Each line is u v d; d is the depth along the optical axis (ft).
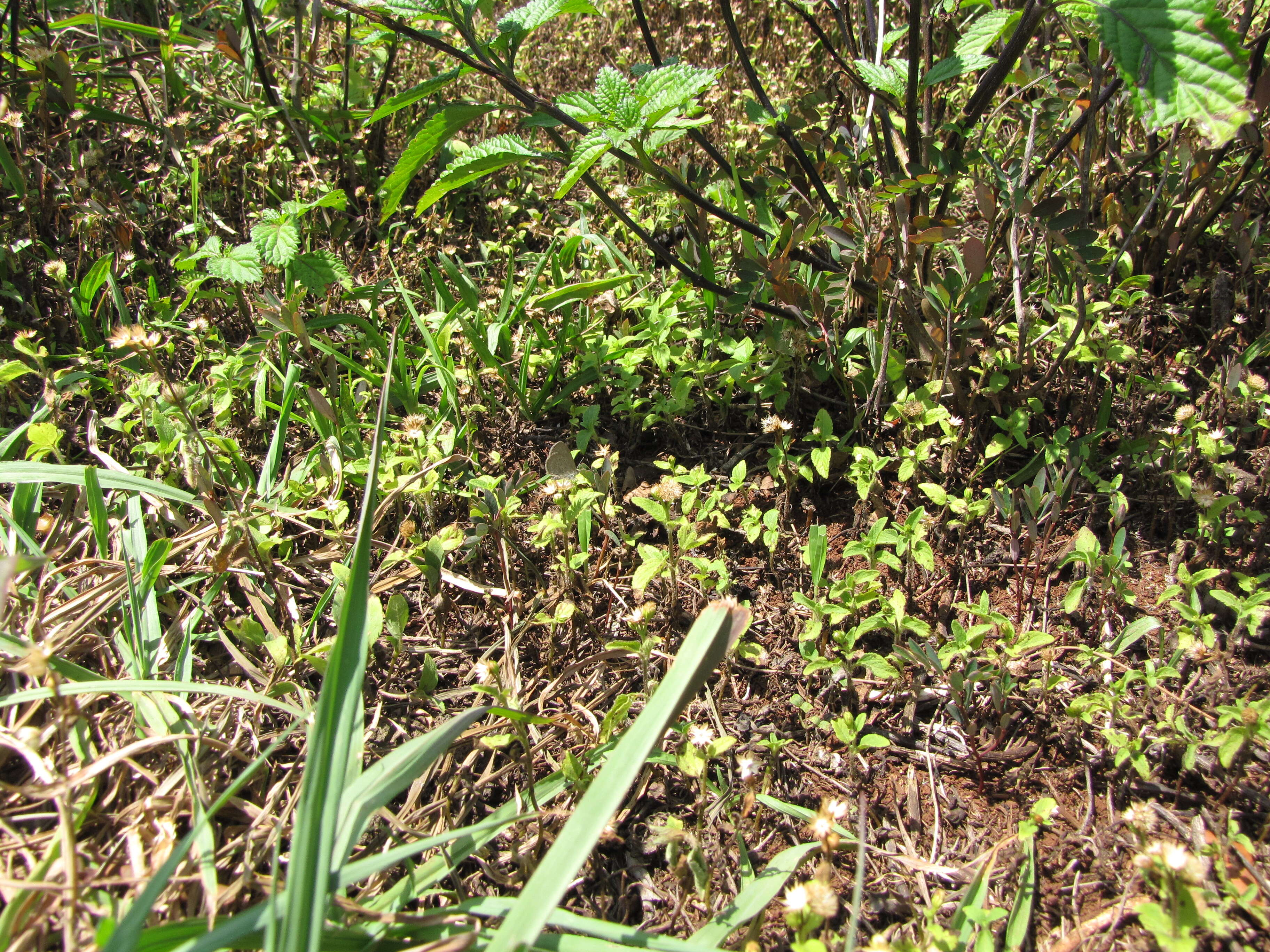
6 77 12.34
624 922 5.49
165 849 4.76
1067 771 6.24
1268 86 7.58
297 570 7.73
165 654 6.43
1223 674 6.37
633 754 4.21
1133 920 5.26
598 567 7.68
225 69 14.65
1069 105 8.05
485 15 7.68
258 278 9.20
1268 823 5.45
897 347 8.81
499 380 9.83
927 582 7.67
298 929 3.62
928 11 8.23
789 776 6.32
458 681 6.95
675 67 7.23
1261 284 9.36
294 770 5.88
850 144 9.02
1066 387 8.58
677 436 9.30
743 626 4.85
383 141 13.20
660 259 8.70
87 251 10.82
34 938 4.21
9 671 5.82
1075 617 7.27
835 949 4.95
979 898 5.28
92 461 8.63
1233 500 6.91
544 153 8.04
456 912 4.53
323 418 8.56
